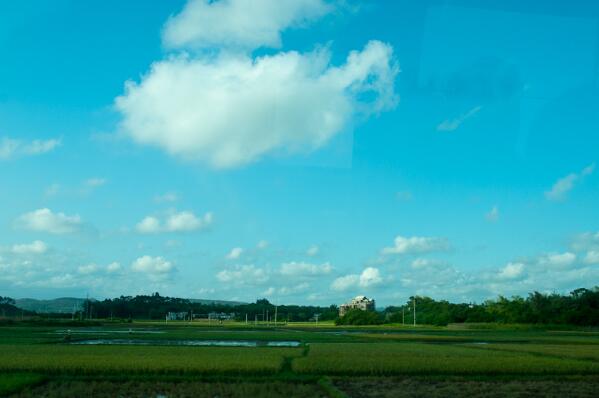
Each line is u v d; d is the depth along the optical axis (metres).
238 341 68.12
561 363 38.66
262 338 74.38
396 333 102.12
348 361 38.47
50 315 197.88
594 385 31.16
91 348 50.00
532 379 33.22
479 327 140.38
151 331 98.50
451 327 146.38
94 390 28.41
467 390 29.06
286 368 36.56
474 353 47.81
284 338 75.19
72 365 34.53
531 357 43.12
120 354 43.22
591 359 43.75
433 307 188.50
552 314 144.12
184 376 32.41
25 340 64.75
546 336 90.44
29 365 34.56
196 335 81.50
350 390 28.66
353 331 114.12
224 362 36.91
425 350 51.31
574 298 152.25
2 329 101.75
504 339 77.69
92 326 132.25
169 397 26.59
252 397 26.42
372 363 37.25
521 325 135.88
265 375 33.41
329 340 71.31
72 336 75.12
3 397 25.77
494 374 34.91
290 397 26.59
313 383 31.52
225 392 27.86
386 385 30.48
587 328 129.62
